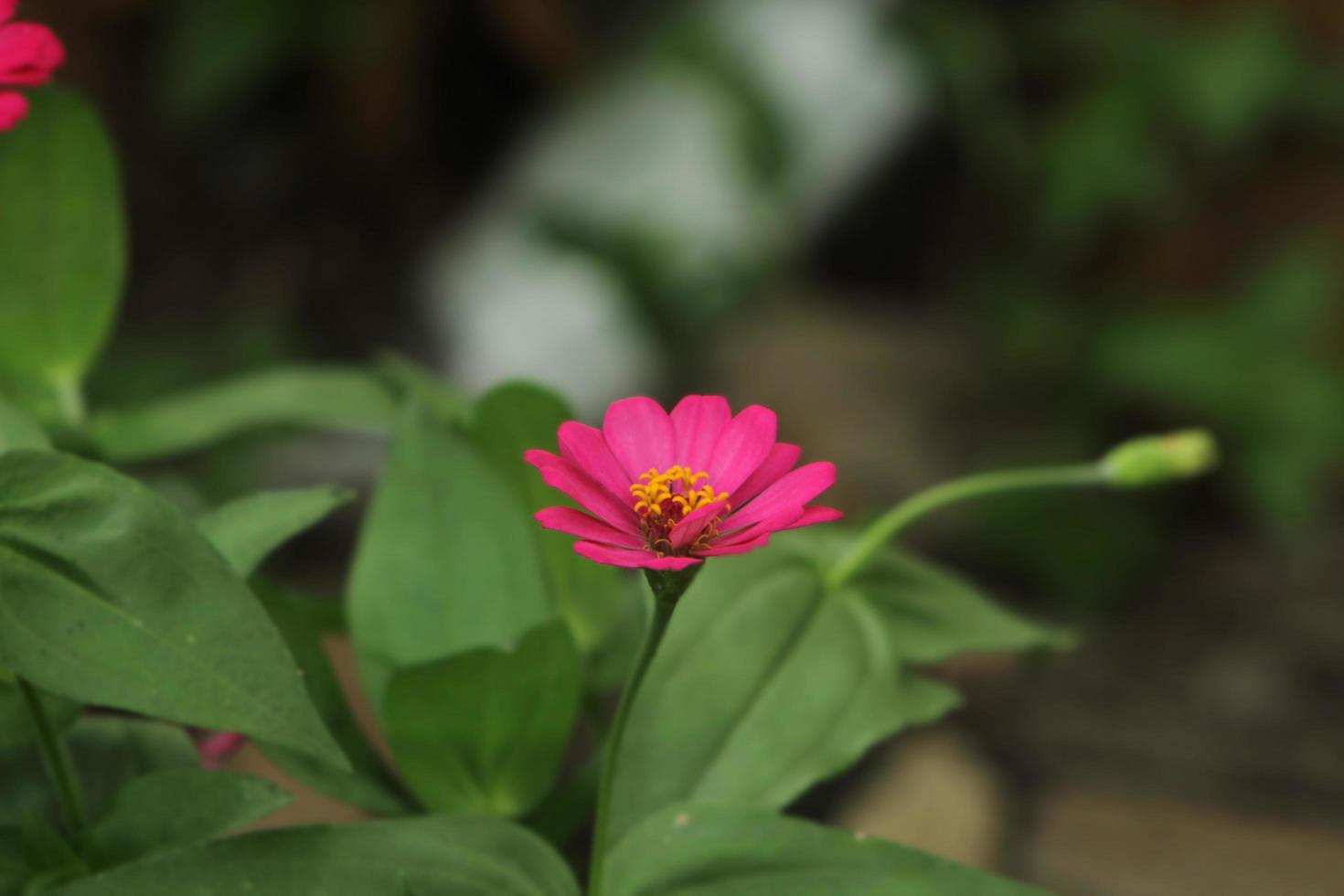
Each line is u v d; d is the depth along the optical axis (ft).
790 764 1.38
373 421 1.57
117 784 1.36
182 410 1.56
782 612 1.44
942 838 1.93
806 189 3.52
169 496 1.53
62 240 1.51
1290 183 3.46
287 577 2.88
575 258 3.31
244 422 1.55
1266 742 2.46
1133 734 2.46
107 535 1.20
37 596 1.20
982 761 2.30
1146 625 2.88
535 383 1.41
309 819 1.66
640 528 1.22
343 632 1.49
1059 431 3.18
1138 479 1.48
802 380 3.31
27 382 1.53
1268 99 3.26
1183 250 3.55
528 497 1.45
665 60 3.40
